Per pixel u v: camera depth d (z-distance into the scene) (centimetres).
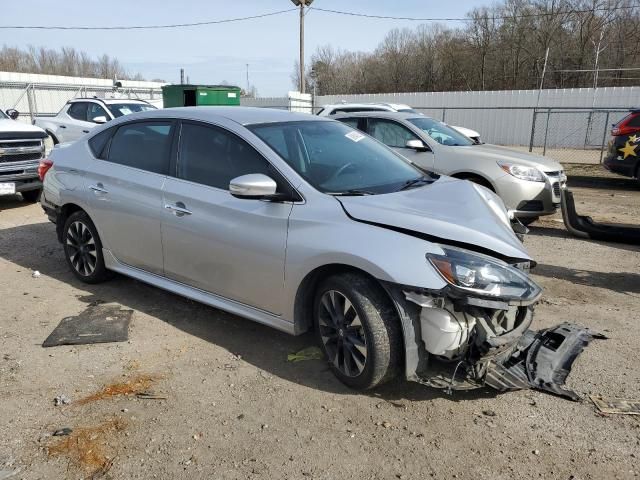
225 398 343
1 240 713
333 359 357
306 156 401
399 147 835
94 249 521
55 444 297
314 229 349
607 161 1211
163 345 413
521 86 4397
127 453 291
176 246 431
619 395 343
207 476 274
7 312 473
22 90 2428
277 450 294
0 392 348
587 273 590
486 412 327
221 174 408
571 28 4228
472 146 830
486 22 4453
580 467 279
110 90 2688
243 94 4766
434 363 342
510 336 326
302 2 2867
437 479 272
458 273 305
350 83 4938
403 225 328
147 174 457
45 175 557
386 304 327
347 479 272
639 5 3938
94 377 367
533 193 740
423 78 4684
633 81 3853
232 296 406
